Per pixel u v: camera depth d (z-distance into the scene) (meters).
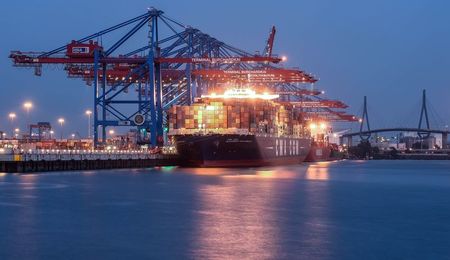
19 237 36.66
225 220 43.00
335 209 49.88
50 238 36.41
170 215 45.16
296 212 47.53
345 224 42.06
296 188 68.75
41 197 55.84
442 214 47.50
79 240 35.88
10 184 68.56
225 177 84.94
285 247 34.31
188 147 109.25
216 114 108.75
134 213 46.16
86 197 56.31
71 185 68.62
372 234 38.44
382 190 69.62
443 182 85.88
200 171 100.12
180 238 36.44
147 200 54.41
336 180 87.44
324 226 41.12
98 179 78.25
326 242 35.75
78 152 96.38
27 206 49.62
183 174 91.06
